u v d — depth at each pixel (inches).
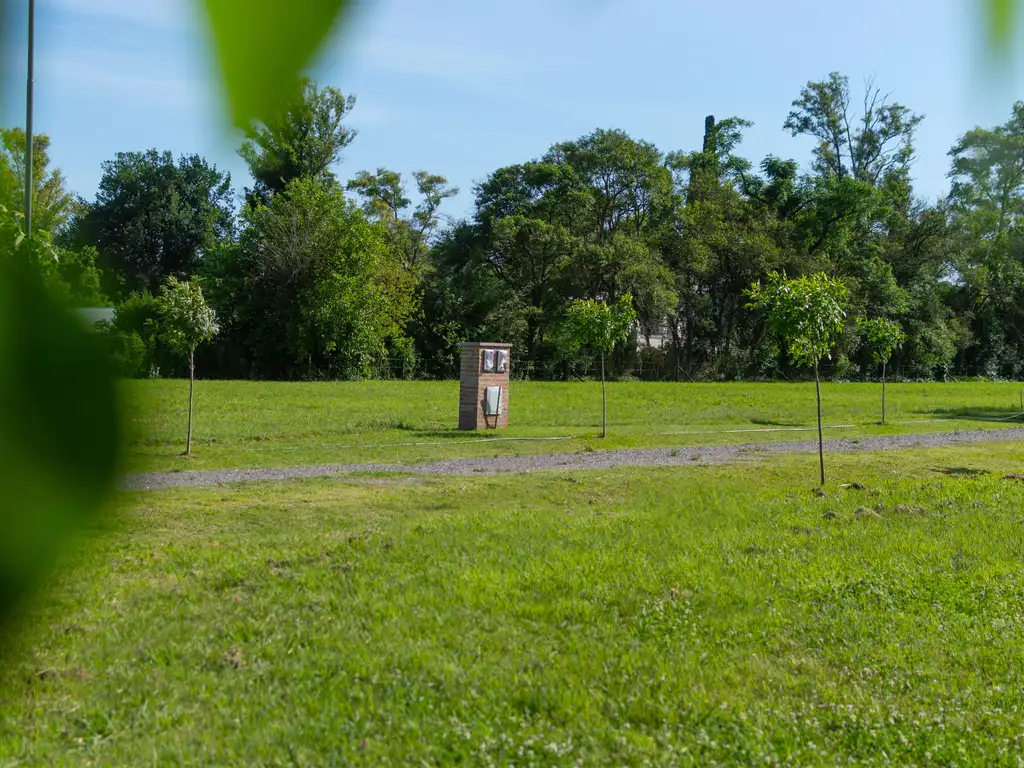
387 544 411.5
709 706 247.6
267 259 1673.2
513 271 2377.0
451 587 342.3
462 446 848.3
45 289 19.0
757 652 288.8
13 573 16.9
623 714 242.1
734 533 451.5
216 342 1697.8
